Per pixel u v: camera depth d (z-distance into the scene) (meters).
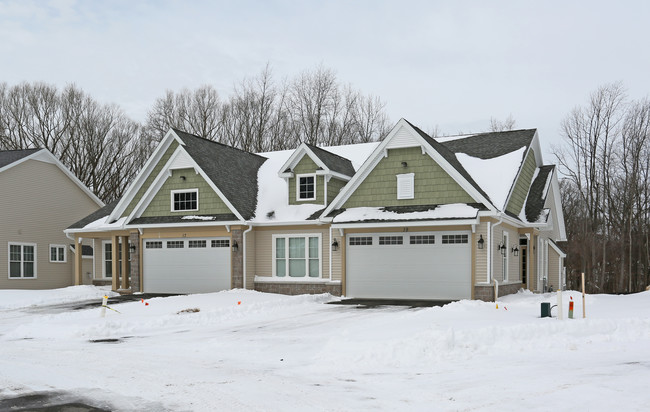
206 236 25.98
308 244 25.17
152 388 8.88
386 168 23.70
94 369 10.36
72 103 49.00
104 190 50.28
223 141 50.53
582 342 12.52
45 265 33.53
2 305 22.53
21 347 13.04
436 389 8.62
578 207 54.34
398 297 22.89
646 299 21.83
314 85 49.59
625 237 46.31
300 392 8.55
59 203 34.75
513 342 12.13
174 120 51.38
